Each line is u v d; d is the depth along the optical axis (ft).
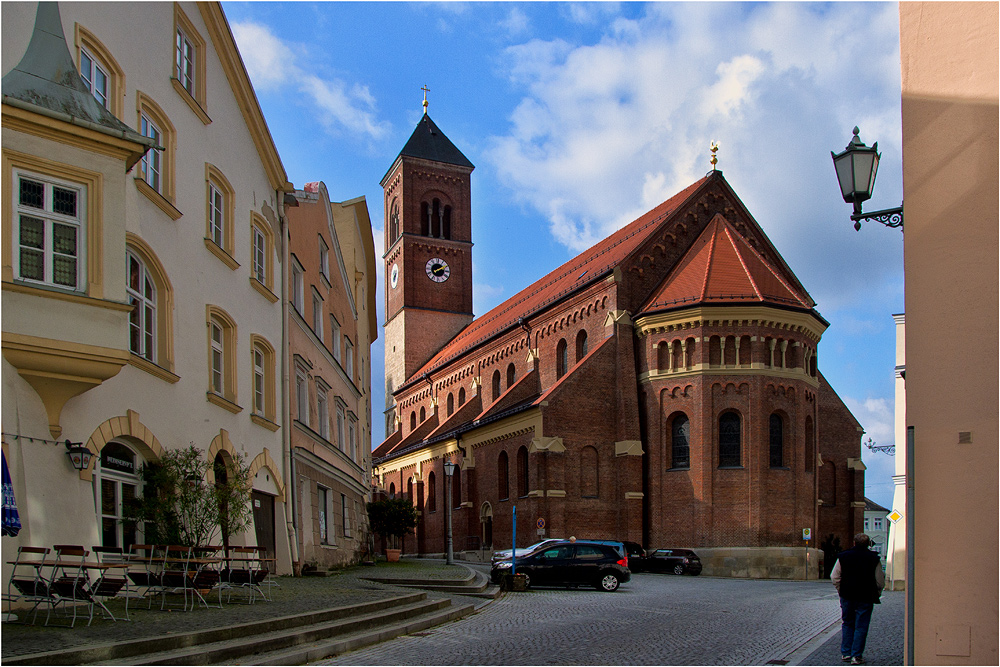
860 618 43.78
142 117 62.23
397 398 281.74
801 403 151.12
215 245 71.97
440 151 293.02
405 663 42.06
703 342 151.02
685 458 152.97
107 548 45.85
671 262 171.32
